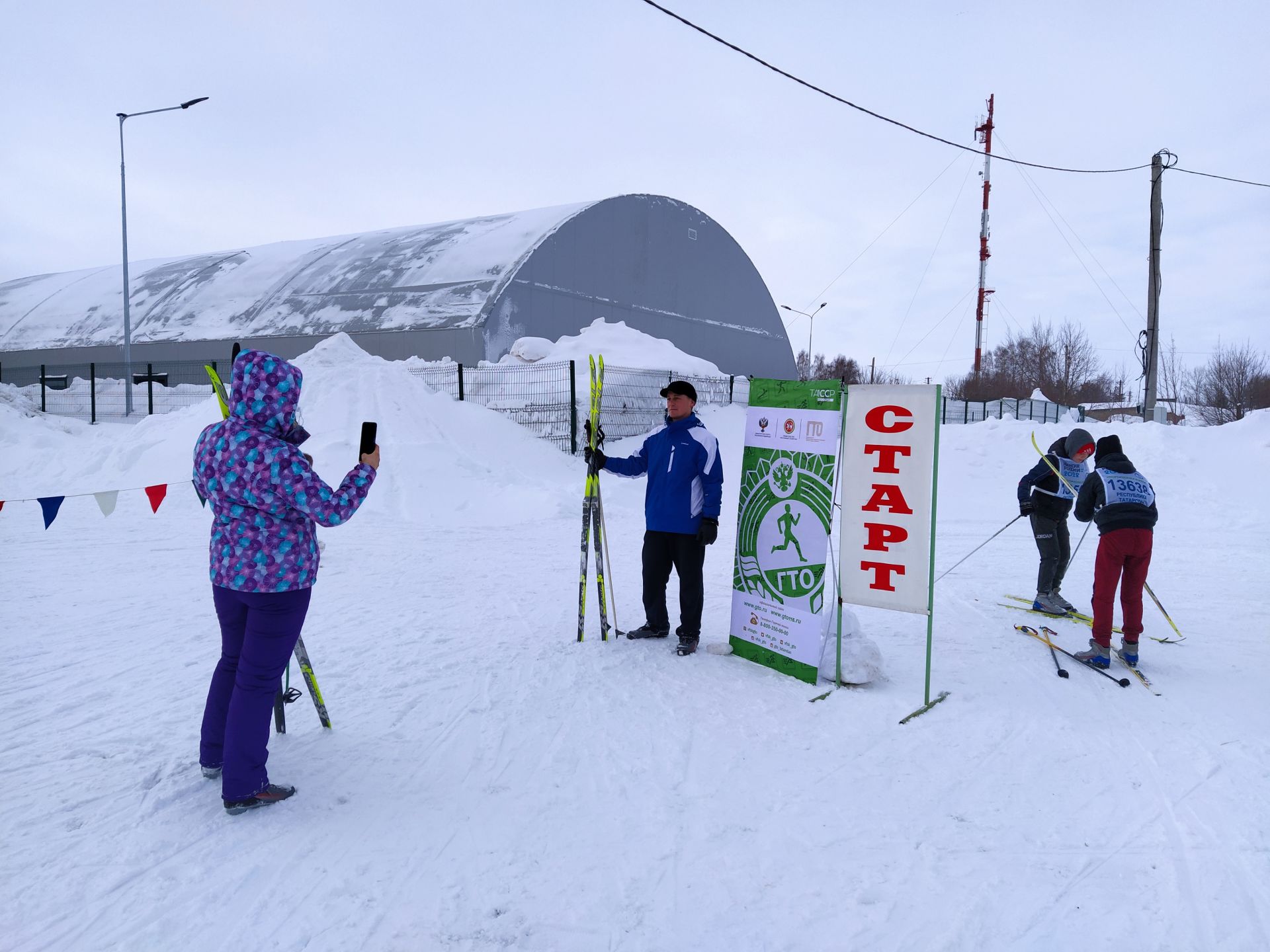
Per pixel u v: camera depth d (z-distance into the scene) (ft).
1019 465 55.06
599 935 8.13
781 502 16.69
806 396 16.34
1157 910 8.76
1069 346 168.25
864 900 8.83
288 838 9.83
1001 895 8.99
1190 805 11.17
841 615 15.78
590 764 12.07
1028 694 15.57
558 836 10.03
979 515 43.50
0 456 47.80
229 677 10.96
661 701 14.69
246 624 10.48
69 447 49.49
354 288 87.04
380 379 52.21
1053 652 17.90
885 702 14.94
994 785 11.72
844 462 15.75
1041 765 12.42
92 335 99.76
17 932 7.90
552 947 7.93
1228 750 13.00
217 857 9.35
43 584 22.67
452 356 75.31
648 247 93.15
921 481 14.92
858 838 10.15
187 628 18.61
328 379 50.96
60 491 39.37
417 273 84.84
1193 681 16.53
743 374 108.17
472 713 13.93
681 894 8.86
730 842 9.99
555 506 38.34
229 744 10.22
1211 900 8.95
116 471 42.34
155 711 13.62
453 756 12.25
